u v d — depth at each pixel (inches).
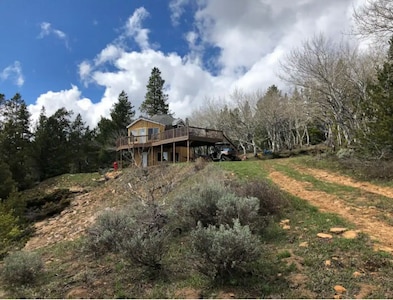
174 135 1147.9
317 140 1865.2
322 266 208.8
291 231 285.0
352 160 633.6
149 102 2358.5
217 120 1959.9
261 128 1888.5
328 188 464.8
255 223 280.7
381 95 553.0
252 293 183.5
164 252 257.3
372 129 579.5
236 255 195.8
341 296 170.9
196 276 212.4
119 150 1328.7
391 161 552.7
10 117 1494.8
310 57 960.3
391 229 276.8
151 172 863.1
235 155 1169.4
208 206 297.7
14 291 228.5
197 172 701.9
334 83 929.5
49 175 1389.0
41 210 857.5
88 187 1071.0
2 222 509.0
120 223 313.7
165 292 197.6
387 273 193.6
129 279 227.3
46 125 1525.6
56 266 287.0
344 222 296.5
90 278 239.1
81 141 1754.4
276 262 220.8
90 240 319.6
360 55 969.5
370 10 655.1
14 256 261.4
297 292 179.0
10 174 944.9
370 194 419.2
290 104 1483.8
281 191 415.8
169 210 329.7
